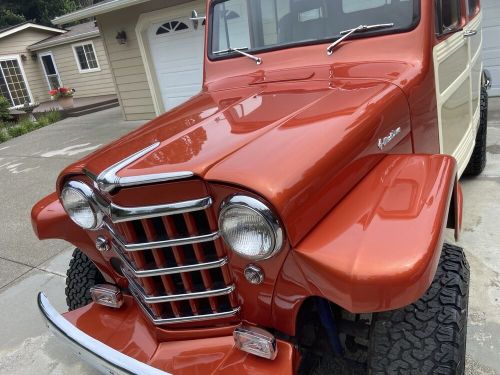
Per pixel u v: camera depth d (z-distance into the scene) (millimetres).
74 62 19672
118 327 2051
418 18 2385
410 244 1412
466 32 3184
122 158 1747
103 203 1795
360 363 1907
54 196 2396
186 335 1857
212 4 2996
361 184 1806
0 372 2846
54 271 4035
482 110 4121
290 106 2047
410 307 1620
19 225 5336
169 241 1631
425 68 2348
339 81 2287
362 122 1836
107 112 14391
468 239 3402
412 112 2242
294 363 1667
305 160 1577
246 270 1605
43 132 12227
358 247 1443
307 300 1854
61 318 2059
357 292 1365
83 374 2729
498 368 2293
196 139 1802
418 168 1832
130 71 11203
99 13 10523
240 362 1698
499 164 4715
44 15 33812
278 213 1426
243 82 2641
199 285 1767
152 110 11383
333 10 2594
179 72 10438
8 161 9078
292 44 2699
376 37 2467
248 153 1610
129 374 1717
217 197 1529
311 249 1479
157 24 10211
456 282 1656
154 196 1575
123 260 1921
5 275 4082
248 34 2863
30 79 21344
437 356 1528
